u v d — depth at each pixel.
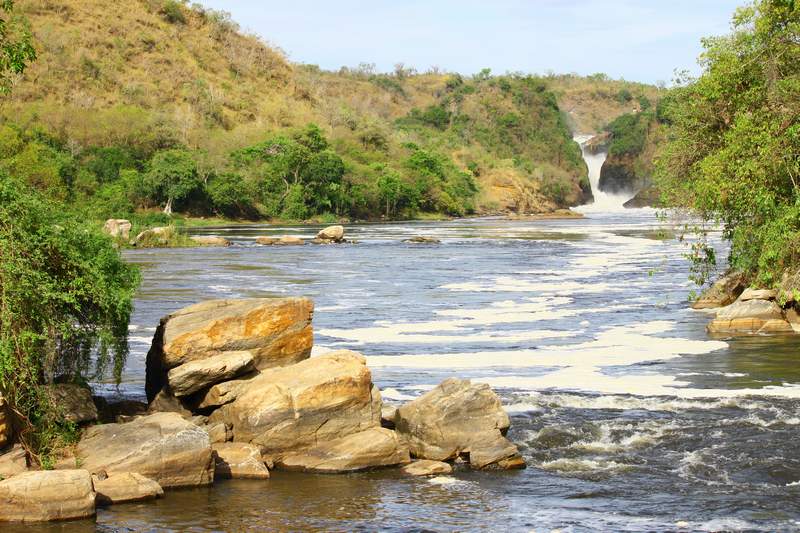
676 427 13.77
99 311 13.50
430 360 19.47
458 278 37.47
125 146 101.44
